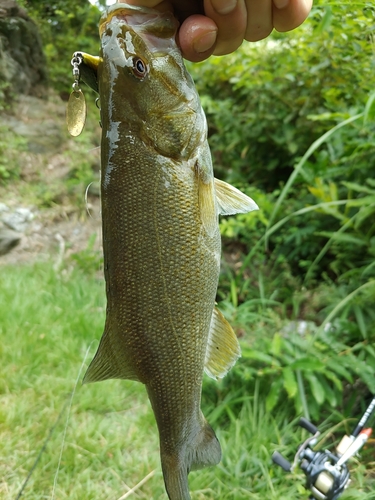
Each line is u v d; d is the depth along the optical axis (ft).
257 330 3.10
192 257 1.30
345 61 3.70
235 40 1.32
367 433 2.11
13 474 2.25
